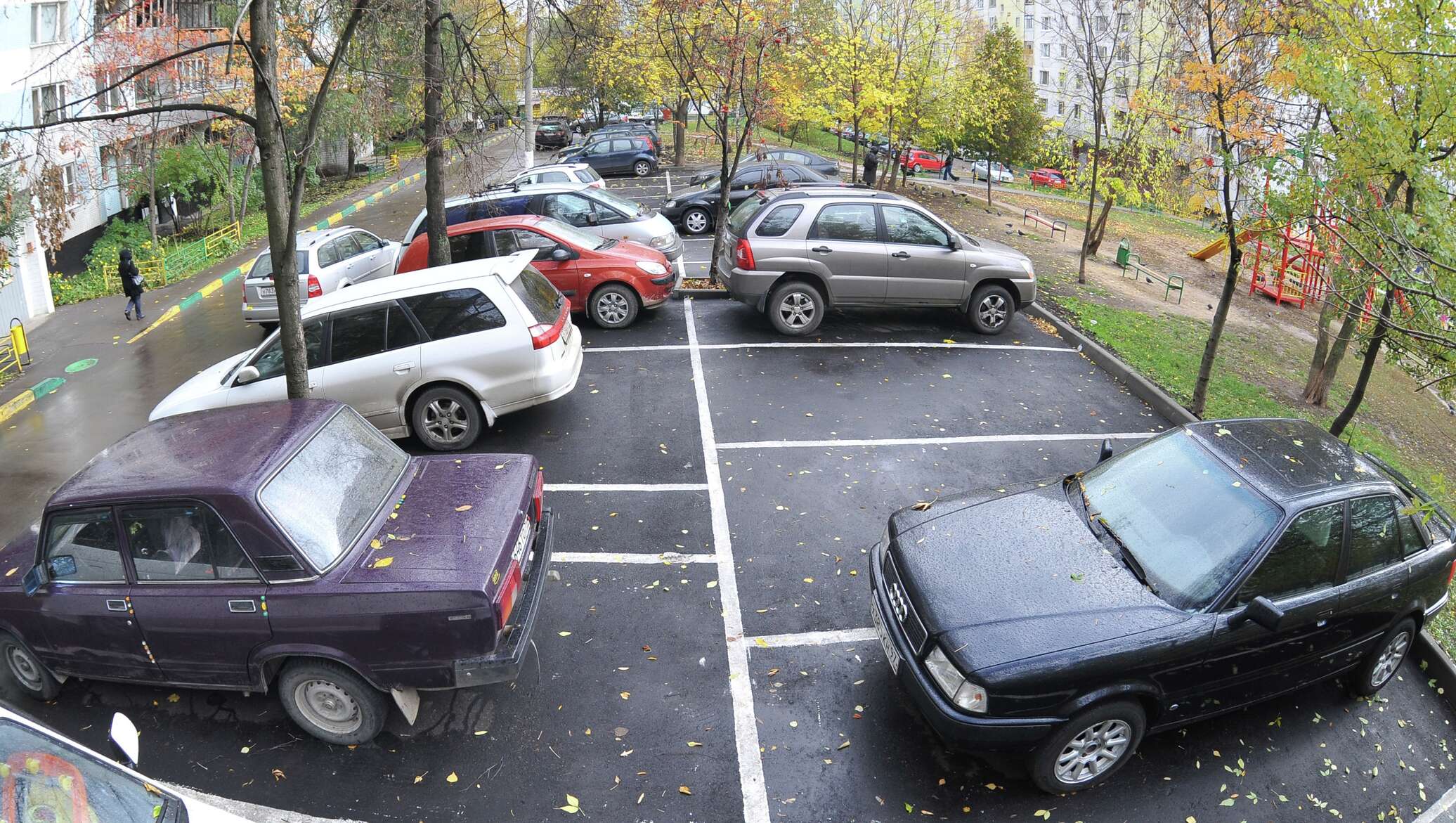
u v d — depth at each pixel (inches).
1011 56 1517.0
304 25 506.9
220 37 864.3
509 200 569.9
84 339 592.7
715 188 813.2
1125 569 204.2
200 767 193.5
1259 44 391.9
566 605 247.6
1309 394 500.4
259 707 212.5
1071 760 187.0
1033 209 1168.2
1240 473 215.9
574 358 363.6
